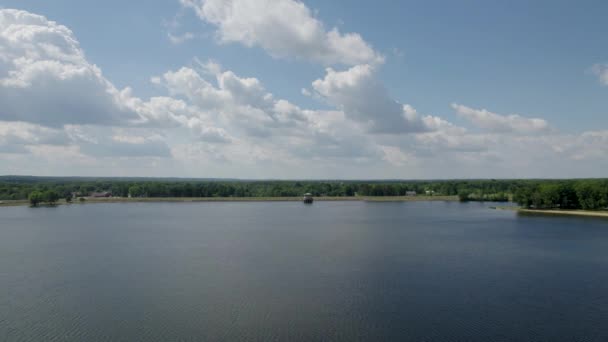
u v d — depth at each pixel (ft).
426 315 177.68
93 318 175.52
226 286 222.89
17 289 218.79
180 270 261.24
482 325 167.02
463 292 210.79
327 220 595.88
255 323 169.37
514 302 194.70
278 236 421.59
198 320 172.86
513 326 166.30
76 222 563.48
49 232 453.99
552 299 199.62
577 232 439.63
